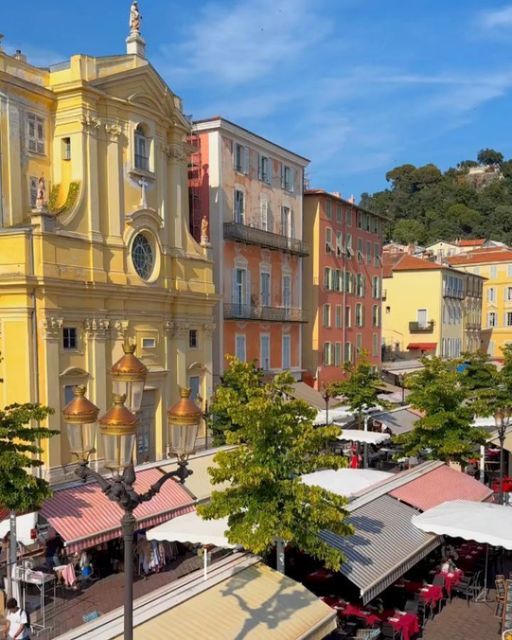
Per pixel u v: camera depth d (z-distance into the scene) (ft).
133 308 101.30
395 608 57.62
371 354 200.44
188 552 74.02
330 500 48.32
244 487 48.29
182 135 112.78
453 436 87.15
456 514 60.44
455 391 89.20
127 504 31.04
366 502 62.23
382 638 53.88
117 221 98.68
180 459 34.50
